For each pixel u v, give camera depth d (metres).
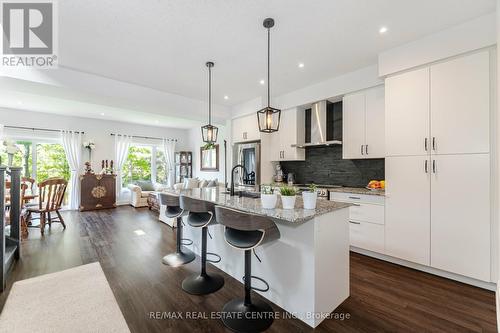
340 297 1.97
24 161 5.68
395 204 2.72
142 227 4.46
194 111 4.60
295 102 4.18
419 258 2.54
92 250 3.22
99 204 6.24
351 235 3.15
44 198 4.43
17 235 2.94
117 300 2.02
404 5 1.99
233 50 2.75
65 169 6.24
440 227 2.40
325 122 3.83
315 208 1.85
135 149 7.48
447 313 1.85
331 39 2.52
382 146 3.12
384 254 2.83
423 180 2.51
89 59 2.94
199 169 7.92
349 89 3.40
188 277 2.43
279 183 4.55
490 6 2.00
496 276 2.10
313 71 3.35
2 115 5.35
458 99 2.29
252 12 2.08
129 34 2.41
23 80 2.88
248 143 5.07
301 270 1.79
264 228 1.70
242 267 2.36
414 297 2.07
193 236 3.18
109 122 6.86
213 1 1.95
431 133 2.45
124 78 3.54
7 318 1.77
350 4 1.98
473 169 2.21
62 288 2.21
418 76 2.54
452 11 2.07
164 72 3.35
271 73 3.41
